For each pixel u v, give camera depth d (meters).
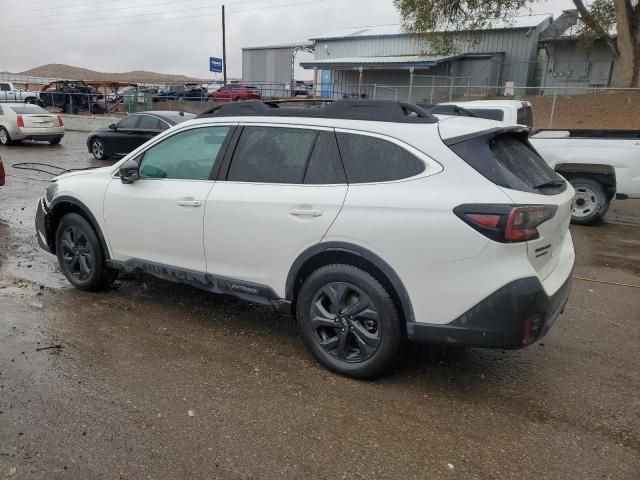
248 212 3.84
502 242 3.04
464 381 3.70
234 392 3.47
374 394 3.49
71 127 27.92
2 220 8.23
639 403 3.47
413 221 3.23
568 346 4.30
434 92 28.05
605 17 26.36
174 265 4.38
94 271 5.00
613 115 19.73
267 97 33.50
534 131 9.40
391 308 3.42
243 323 4.58
